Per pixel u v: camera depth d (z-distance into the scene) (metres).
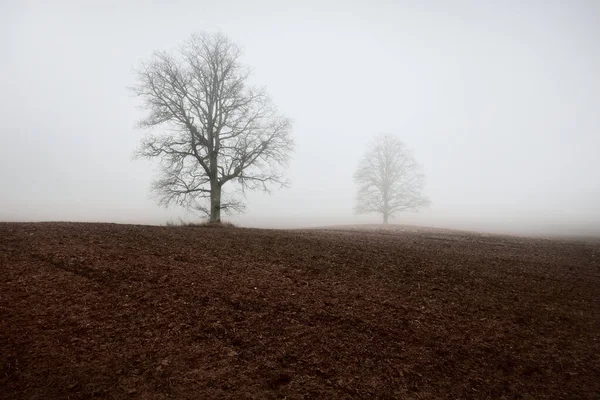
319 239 14.19
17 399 4.22
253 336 5.86
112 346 5.32
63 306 6.29
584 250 16.23
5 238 9.52
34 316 5.91
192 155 19.61
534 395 5.04
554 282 10.01
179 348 5.39
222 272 8.55
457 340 6.32
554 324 7.27
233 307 6.77
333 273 9.34
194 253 9.96
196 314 6.39
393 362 5.48
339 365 5.28
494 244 17.30
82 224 13.20
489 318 7.32
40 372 4.70
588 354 6.18
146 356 5.15
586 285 9.91
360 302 7.52
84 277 7.49
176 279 7.79
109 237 10.76
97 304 6.47
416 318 7.00
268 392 4.57
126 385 4.55
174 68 19.86
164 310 6.44
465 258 12.37
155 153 19.41
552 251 15.53
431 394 4.85
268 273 8.82
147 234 11.83
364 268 10.02
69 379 4.61
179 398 4.36
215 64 20.53
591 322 7.46
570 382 5.38
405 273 9.82
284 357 5.36
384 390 4.82
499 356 5.95
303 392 4.62
